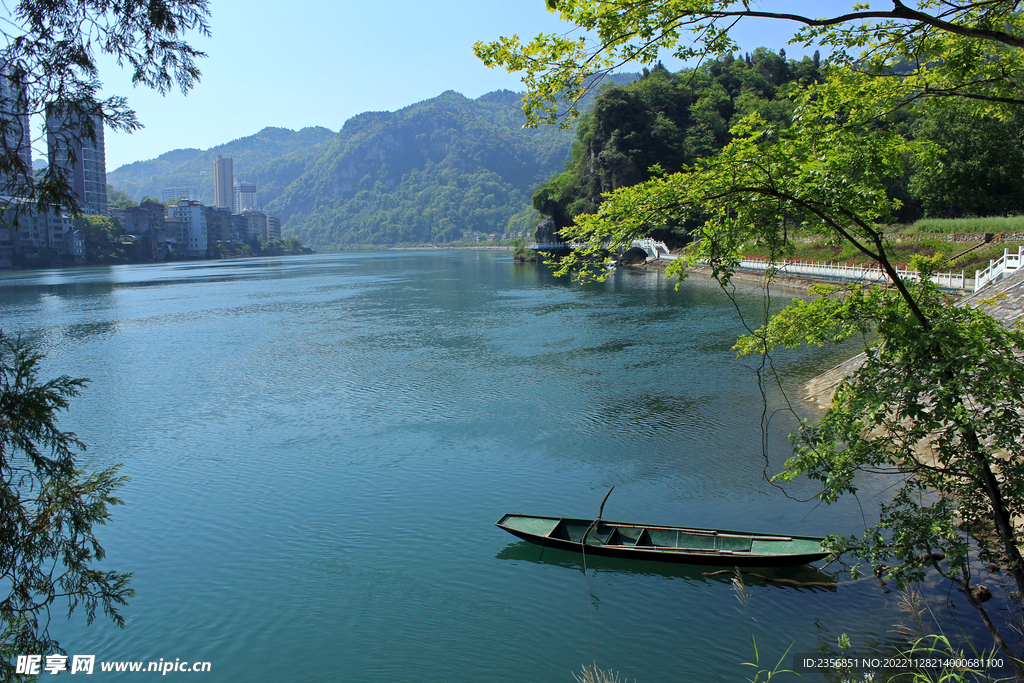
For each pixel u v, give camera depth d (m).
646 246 135.50
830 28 10.37
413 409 32.69
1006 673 12.07
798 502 20.67
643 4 9.55
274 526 20.69
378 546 19.33
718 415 29.70
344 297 91.94
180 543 19.75
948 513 11.23
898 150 10.57
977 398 10.21
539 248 175.12
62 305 84.75
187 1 8.03
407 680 13.81
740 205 10.30
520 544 19.19
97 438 29.39
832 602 15.44
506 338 52.56
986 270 40.66
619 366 40.59
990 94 11.11
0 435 7.85
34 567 8.23
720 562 17.12
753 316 59.31
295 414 32.53
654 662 13.93
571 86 10.65
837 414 11.55
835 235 10.91
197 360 46.91
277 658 14.67
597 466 24.48
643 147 151.00
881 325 11.00
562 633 15.12
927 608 14.58
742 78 180.00
